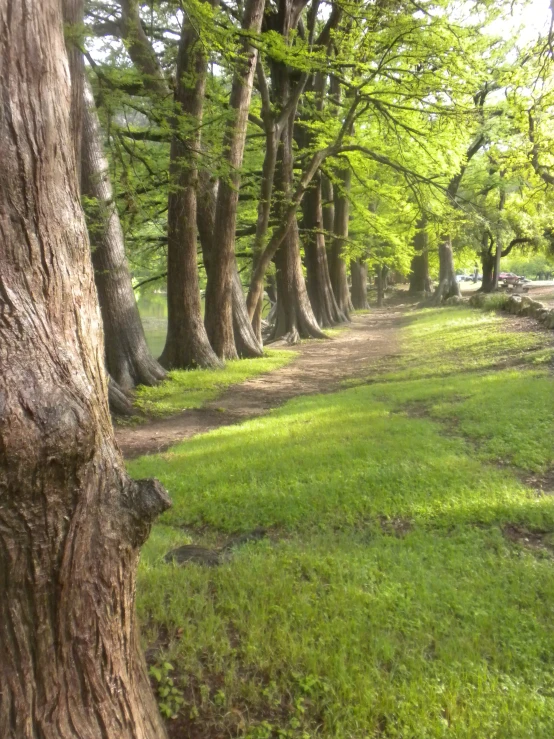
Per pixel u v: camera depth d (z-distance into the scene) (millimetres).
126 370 14852
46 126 2359
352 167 24047
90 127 13258
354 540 5645
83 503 2244
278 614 4137
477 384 11773
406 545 5496
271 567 4844
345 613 4168
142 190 13844
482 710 3312
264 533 6016
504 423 8844
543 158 18297
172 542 5738
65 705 2268
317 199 28203
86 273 2551
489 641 3930
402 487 6746
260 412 12523
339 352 21625
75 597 2264
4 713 2172
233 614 4121
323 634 3900
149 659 3574
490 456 7746
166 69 15195
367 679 3451
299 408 11836
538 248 31562
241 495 6898
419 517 6074
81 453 2143
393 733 3139
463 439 8562
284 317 25797
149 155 13180
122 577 2430
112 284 14664
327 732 3146
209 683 3422
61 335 2320
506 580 4742
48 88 2385
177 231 16688
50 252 2338
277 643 3768
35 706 2209
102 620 2359
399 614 4223
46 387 2123
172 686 3326
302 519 6230
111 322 14758
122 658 2469
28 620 2176
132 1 11492
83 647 2307
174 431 11352
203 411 12844
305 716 3250
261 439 9367
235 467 7938
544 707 3350
